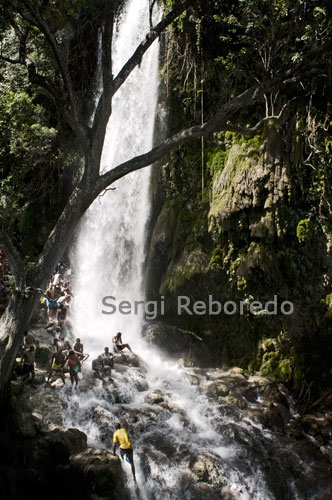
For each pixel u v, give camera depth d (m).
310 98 19.98
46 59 19.69
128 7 26.09
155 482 14.25
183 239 22.53
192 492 14.20
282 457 16.36
